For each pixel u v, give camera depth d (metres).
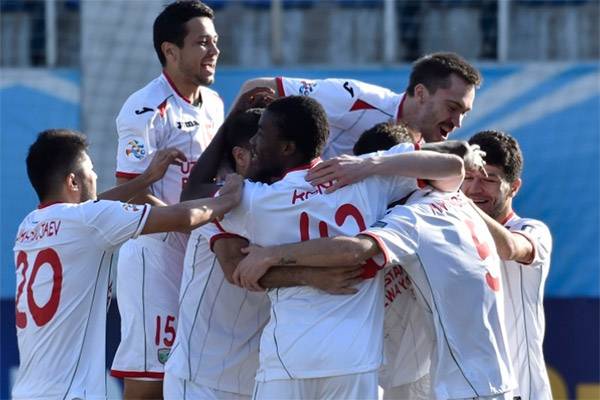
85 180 15.18
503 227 15.18
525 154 27.70
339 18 29.61
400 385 15.64
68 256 14.59
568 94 27.92
